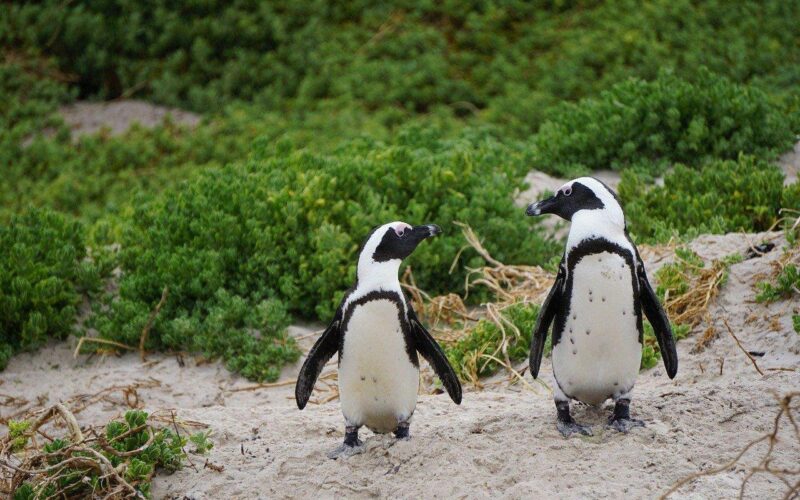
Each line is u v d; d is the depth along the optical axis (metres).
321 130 22.55
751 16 24.86
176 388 12.60
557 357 8.66
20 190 21.25
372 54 25.20
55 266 14.20
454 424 9.39
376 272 8.51
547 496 7.72
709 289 11.78
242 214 14.80
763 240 12.80
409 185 15.59
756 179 15.16
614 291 8.25
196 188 15.49
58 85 24.67
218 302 13.73
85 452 9.29
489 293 14.33
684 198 15.45
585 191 8.46
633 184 16.50
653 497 7.60
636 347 8.48
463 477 8.23
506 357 11.98
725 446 8.22
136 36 25.11
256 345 13.02
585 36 24.45
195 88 24.06
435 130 18.48
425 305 13.96
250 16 25.20
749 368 10.50
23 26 25.17
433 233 8.63
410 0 26.27
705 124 18.03
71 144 23.06
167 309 13.81
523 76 24.08
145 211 15.53
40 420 10.08
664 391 9.70
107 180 21.53
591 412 9.14
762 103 18.19
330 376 12.65
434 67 24.33
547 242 15.33
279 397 12.27
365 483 8.57
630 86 19.11
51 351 13.70
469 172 15.63
